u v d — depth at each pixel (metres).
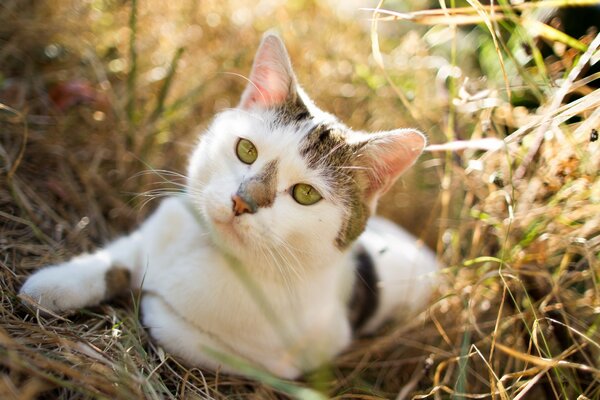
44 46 0.58
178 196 0.47
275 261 0.42
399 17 0.47
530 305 0.44
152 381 0.39
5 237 0.47
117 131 0.56
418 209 0.62
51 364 0.35
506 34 0.56
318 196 0.43
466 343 0.44
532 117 0.48
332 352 0.48
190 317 0.43
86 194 0.53
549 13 0.52
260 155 0.43
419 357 0.50
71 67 0.58
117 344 0.40
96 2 0.61
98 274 0.44
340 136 0.45
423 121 0.59
